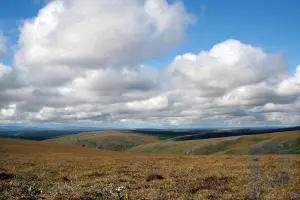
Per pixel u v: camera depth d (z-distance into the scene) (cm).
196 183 2355
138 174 3028
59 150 8550
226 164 3738
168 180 2544
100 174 3112
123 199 1802
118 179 2661
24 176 2952
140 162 4522
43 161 4791
